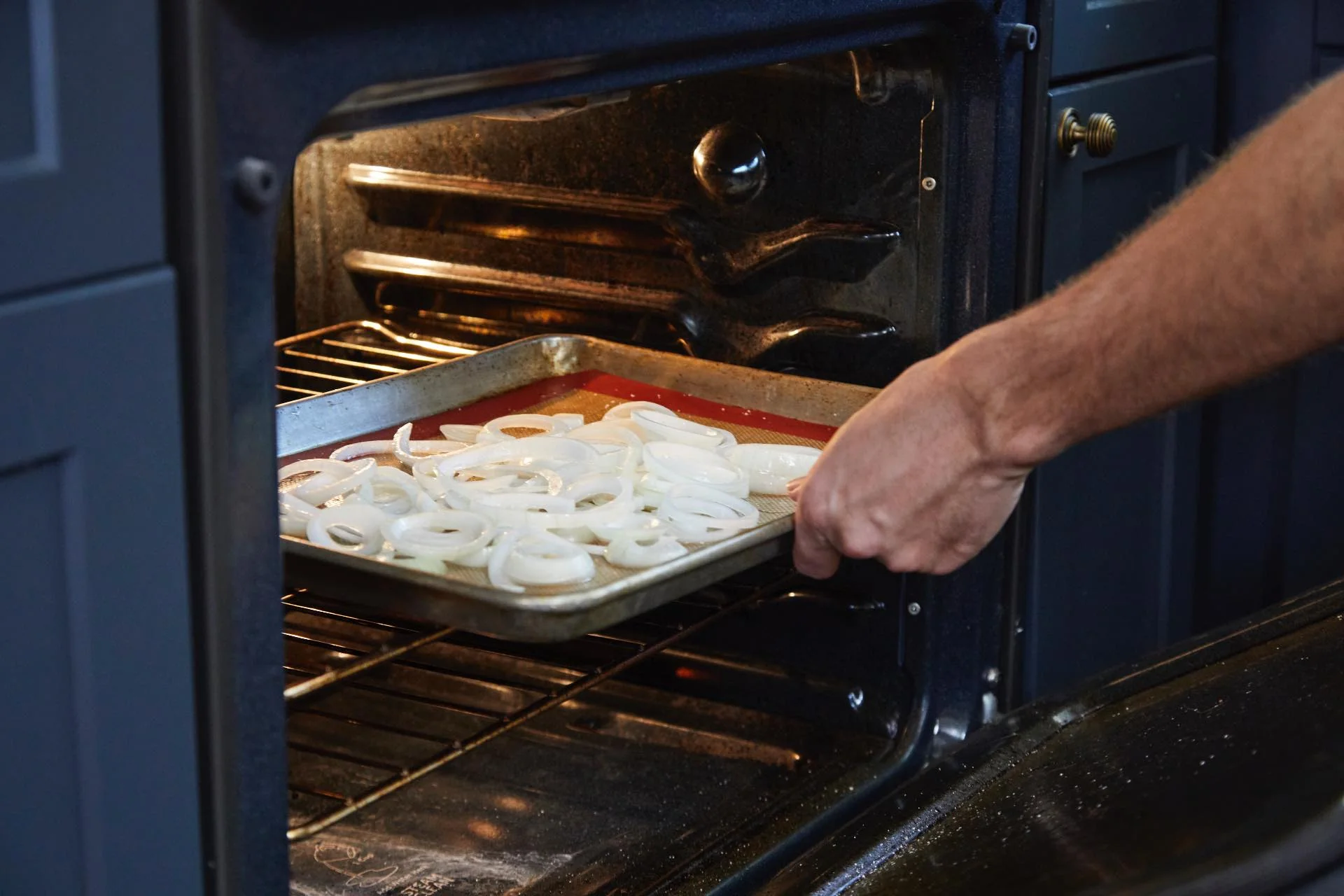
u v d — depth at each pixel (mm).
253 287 508
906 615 1030
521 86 650
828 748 1061
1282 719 659
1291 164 617
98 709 487
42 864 484
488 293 1173
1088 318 713
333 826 939
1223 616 1494
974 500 801
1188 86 1285
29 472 458
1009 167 1004
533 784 1012
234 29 486
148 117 472
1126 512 1298
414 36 559
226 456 506
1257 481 1438
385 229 1204
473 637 1166
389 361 1196
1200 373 671
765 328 1091
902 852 707
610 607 694
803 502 834
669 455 910
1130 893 532
